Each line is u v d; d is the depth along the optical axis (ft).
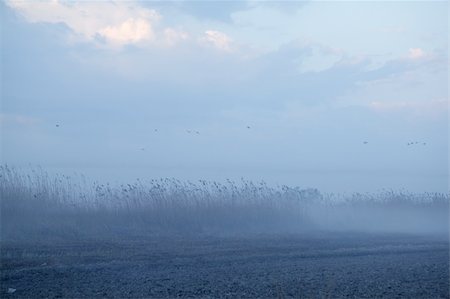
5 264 47.44
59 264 48.06
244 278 40.50
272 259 52.65
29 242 63.21
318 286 36.94
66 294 34.50
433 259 53.16
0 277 41.14
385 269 45.44
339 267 46.78
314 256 55.31
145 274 42.65
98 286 37.24
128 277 41.11
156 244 64.39
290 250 60.34
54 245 61.05
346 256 55.83
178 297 33.45
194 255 54.95
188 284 37.88
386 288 36.60
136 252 56.54
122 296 33.78
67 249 57.82
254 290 35.55
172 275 42.11
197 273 43.19
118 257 52.75
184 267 46.78
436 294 34.78
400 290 35.96
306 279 39.93
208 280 39.58
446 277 41.34
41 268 45.57
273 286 36.88
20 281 39.50
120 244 63.52
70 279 40.27
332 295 34.01
